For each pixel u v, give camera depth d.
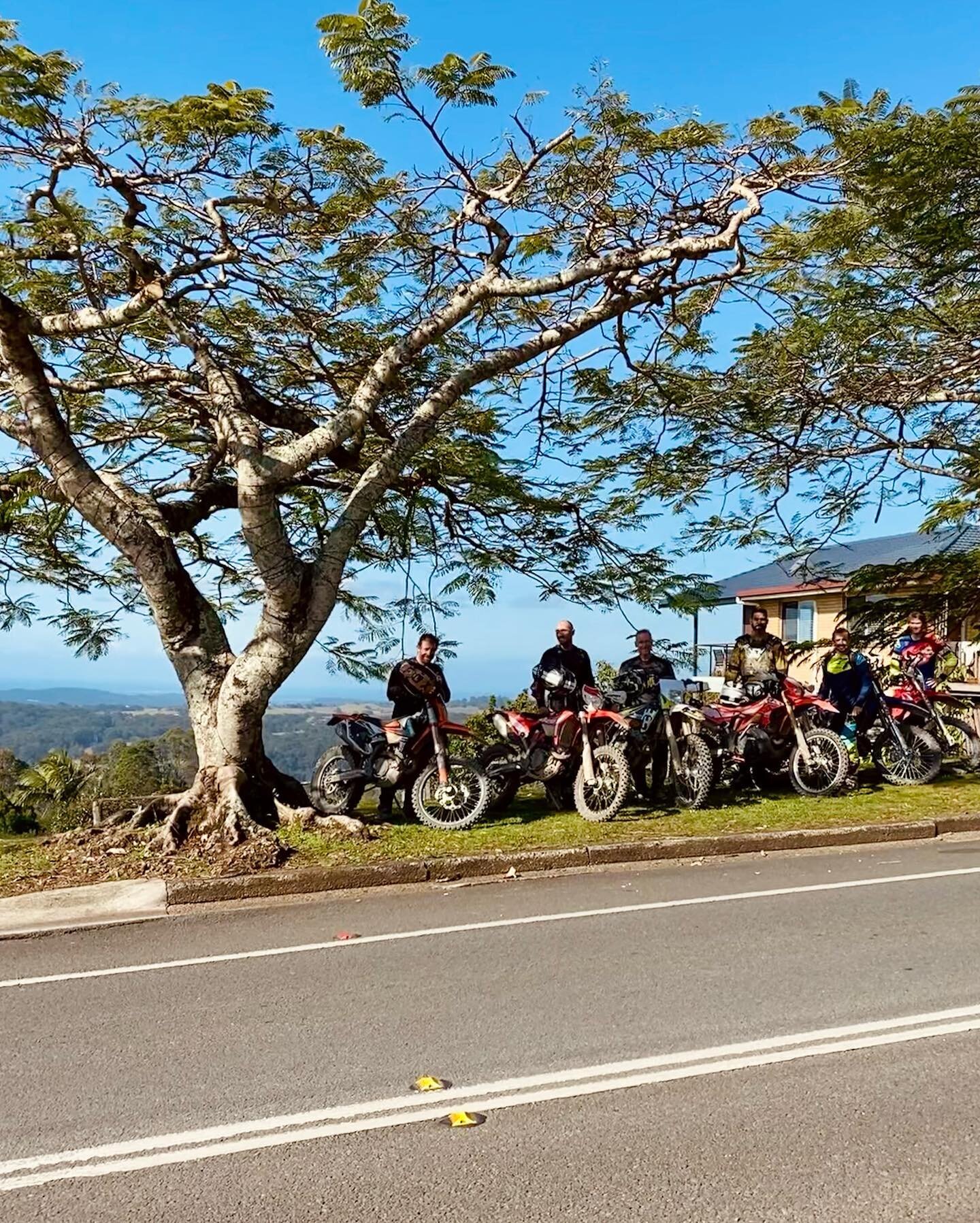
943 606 16.17
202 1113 4.70
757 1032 5.52
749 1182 3.99
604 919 7.94
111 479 12.02
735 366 15.01
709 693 16.25
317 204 11.23
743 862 10.10
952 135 11.23
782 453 15.79
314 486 14.05
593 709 11.69
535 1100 4.75
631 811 12.13
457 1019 5.81
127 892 8.94
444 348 13.53
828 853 10.47
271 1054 5.38
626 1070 5.06
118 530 10.81
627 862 10.19
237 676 10.59
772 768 13.44
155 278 11.09
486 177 11.73
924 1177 4.00
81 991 6.55
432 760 11.48
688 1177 4.04
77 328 10.74
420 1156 4.26
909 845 10.82
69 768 21.25
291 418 12.77
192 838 10.10
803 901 8.39
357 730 12.05
